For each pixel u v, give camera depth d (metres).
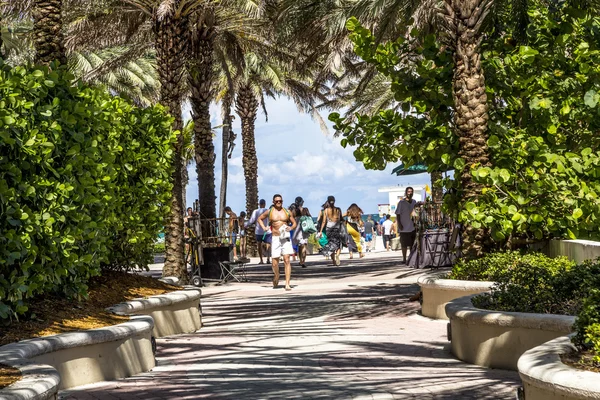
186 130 42.75
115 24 28.52
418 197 59.56
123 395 8.02
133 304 11.95
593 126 15.49
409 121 15.44
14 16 21.91
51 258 9.95
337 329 13.19
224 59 36.19
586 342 6.04
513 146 13.95
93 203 11.42
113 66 35.09
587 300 6.48
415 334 12.22
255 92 50.00
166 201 15.59
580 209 13.41
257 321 15.00
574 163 13.82
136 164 14.46
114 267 14.19
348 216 37.78
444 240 23.50
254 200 49.00
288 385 8.30
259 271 30.95
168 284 14.85
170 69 22.81
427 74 15.02
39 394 5.91
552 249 14.05
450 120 15.26
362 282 22.44
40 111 10.02
